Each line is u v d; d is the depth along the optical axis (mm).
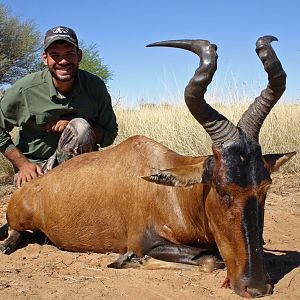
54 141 2414
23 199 2162
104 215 1954
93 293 1531
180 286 1580
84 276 1705
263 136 4203
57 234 2072
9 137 2355
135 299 1489
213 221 1563
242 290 1447
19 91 2320
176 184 1554
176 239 1789
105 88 2469
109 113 2486
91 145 2318
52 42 2217
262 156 1518
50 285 1615
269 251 2006
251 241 1442
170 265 1757
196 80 1549
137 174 1897
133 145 1978
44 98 2330
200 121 1565
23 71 11109
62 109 2344
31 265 1877
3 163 4074
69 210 2018
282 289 1526
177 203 1775
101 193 1960
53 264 1873
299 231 2322
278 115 4547
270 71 1557
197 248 1771
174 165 1828
